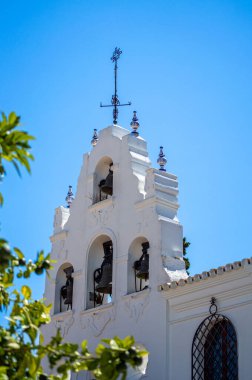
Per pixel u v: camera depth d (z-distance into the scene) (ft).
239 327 75.31
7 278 56.39
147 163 92.53
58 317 92.17
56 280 95.25
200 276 78.59
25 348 51.26
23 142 50.39
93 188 95.04
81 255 93.20
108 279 88.89
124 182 91.25
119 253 88.43
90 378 86.17
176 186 89.15
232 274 76.64
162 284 82.33
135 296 84.48
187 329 79.41
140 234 86.94
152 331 81.82
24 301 57.62
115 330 85.35
